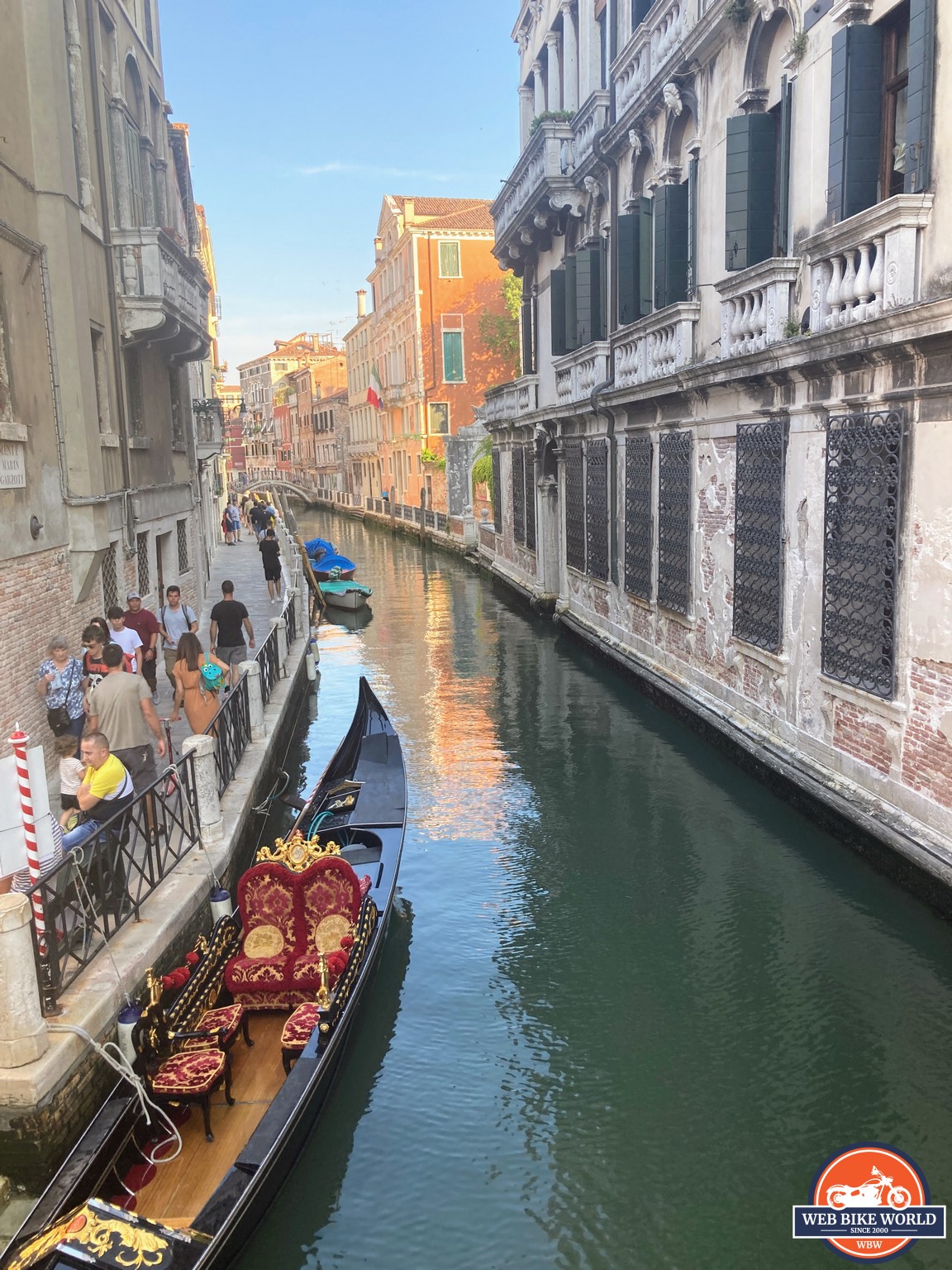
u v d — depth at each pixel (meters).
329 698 14.89
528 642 18.31
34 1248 3.79
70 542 9.27
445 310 40.72
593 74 15.48
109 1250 3.79
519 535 23.30
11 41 8.34
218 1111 5.04
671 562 12.14
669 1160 5.07
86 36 10.85
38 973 4.82
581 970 6.87
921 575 6.84
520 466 22.77
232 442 103.62
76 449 9.19
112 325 11.45
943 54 6.30
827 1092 5.53
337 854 6.05
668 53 11.58
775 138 9.05
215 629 11.97
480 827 9.41
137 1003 5.07
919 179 6.55
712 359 10.28
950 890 6.52
